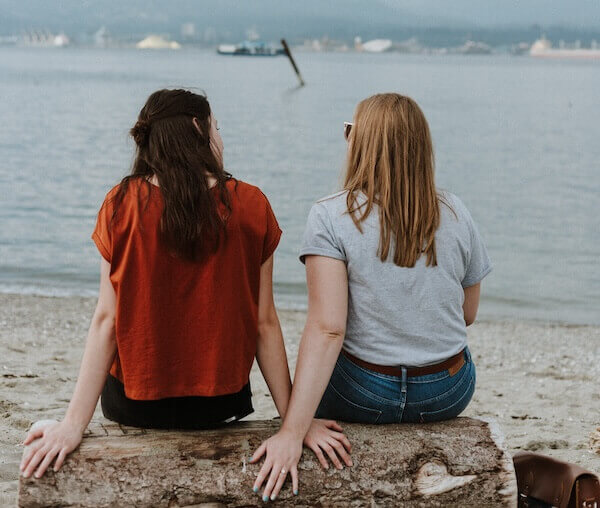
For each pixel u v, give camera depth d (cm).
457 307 266
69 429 240
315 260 255
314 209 262
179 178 241
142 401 250
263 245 255
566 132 2980
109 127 2839
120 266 242
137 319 242
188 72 7756
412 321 257
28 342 639
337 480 242
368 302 256
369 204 256
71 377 530
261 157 2233
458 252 263
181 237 238
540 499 262
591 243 1314
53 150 2236
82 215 1406
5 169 1884
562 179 1973
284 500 239
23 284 947
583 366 666
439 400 261
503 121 3362
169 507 234
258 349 263
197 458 239
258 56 17538
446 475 247
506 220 1496
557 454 405
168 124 249
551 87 6050
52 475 232
